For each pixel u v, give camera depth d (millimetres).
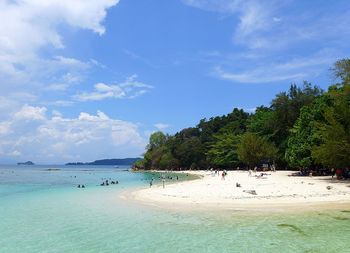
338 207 30344
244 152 95500
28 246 19906
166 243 20094
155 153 164750
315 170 68875
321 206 30906
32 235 22422
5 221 27094
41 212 31391
